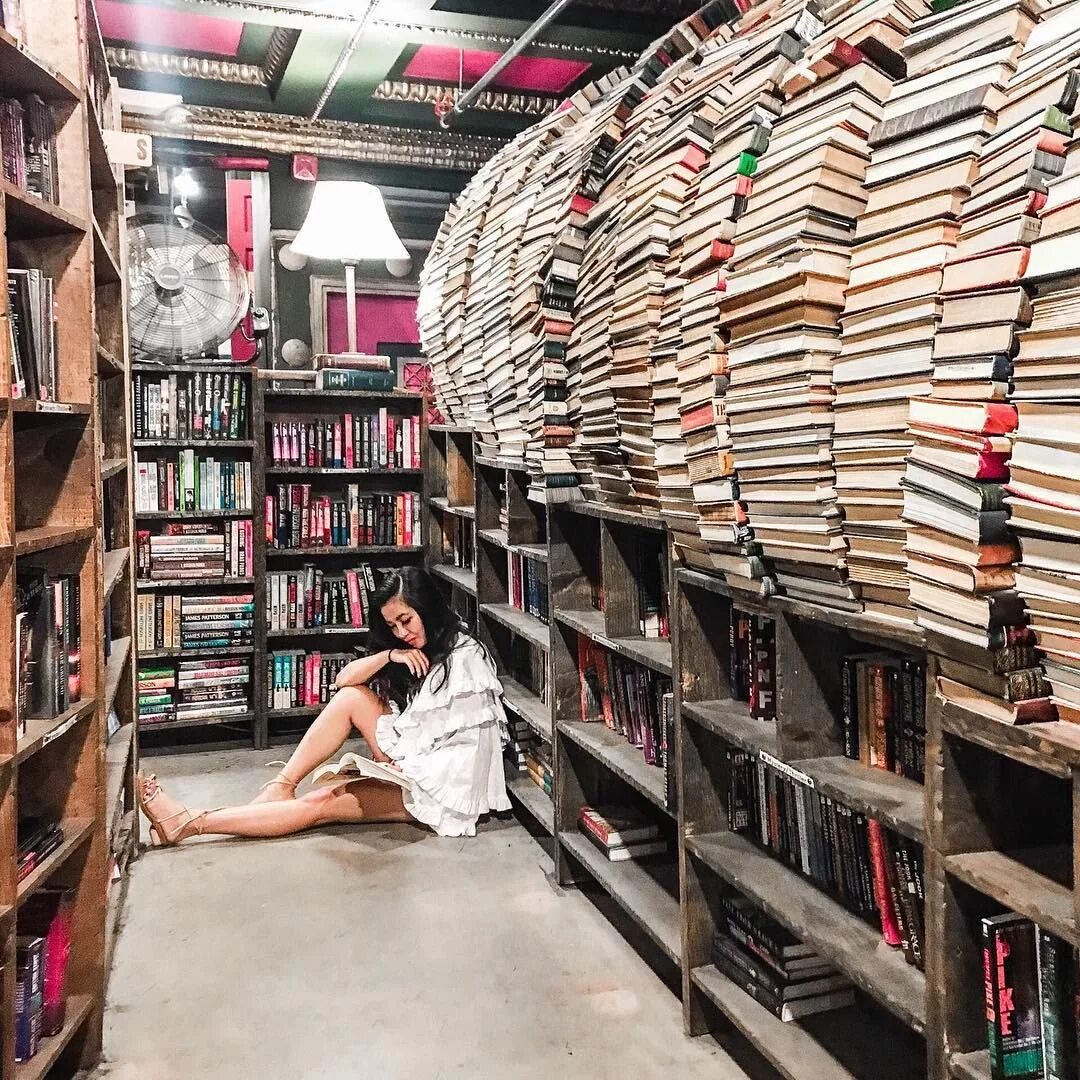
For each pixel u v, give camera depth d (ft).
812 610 5.41
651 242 6.40
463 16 13.08
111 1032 7.38
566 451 8.66
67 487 6.93
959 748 4.56
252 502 14.82
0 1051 5.42
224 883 10.05
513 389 9.64
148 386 14.47
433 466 15.64
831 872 6.10
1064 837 4.76
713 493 5.91
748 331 5.43
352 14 12.96
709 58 6.86
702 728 7.08
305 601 15.17
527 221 8.96
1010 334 3.92
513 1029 7.32
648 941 8.70
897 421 4.53
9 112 6.11
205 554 14.69
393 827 11.63
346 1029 7.37
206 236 14.30
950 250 4.35
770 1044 6.17
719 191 5.76
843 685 5.90
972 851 4.60
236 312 14.38
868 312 4.69
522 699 11.70
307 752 11.79
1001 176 4.09
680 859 7.13
